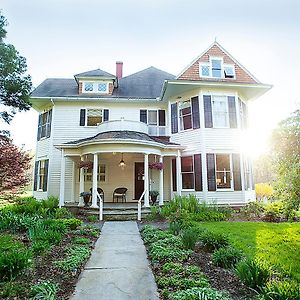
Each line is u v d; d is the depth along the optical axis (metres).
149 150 12.98
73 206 12.95
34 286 3.75
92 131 16.28
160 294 3.80
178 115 15.38
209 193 13.48
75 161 15.95
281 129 6.20
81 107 16.55
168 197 16.02
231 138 14.18
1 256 4.38
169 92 15.24
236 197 13.63
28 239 6.76
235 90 14.68
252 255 5.49
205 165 13.70
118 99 16.36
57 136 16.09
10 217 8.46
